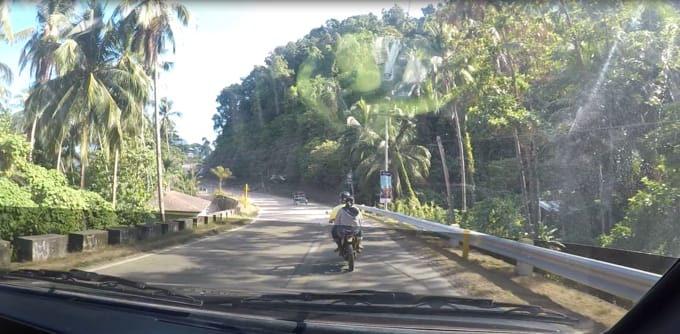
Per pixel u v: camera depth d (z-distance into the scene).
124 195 14.32
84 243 8.83
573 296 5.58
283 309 3.41
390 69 8.13
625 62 7.83
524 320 3.27
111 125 13.59
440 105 8.08
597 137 7.66
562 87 7.79
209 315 3.21
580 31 7.87
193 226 10.18
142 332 3.04
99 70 13.11
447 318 3.25
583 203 7.54
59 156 13.18
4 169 10.97
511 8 7.70
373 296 3.63
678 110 7.52
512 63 7.80
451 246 8.96
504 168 7.92
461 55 7.87
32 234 9.88
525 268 7.22
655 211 7.19
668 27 7.91
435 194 8.44
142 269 7.12
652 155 7.54
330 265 7.52
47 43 12.73
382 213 8.62
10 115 13.14
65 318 3.35
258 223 8.98
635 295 4.50
